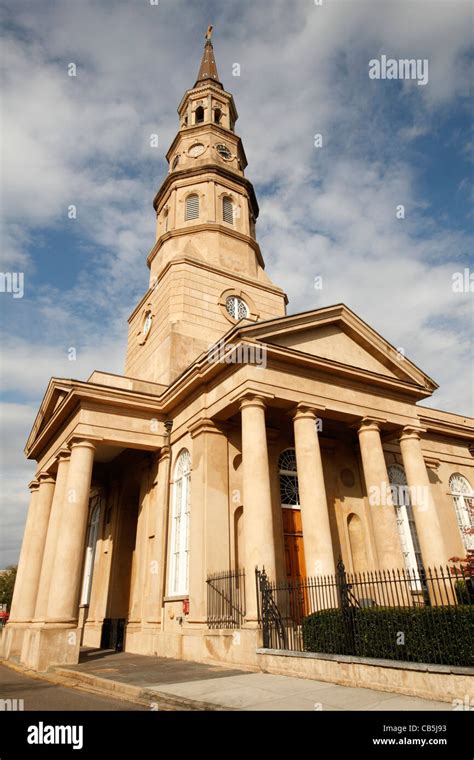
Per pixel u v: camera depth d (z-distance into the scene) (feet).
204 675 36.32
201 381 56.29
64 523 52.75
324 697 27.45
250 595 41.68
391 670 28.73
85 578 79.97
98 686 34.96
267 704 26.04
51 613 48.62
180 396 60.03
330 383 55.72
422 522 55.47
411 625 30.66
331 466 63.21
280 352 51.52
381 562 51.60
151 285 87.25
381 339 62.28
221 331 76.59
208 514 50.19
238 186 95.09
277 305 86.89
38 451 77.66
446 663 28.30
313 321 56.80
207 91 107.34
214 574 47.75
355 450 66.49
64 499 60.29
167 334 71.92
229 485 53.21
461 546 73.51
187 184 92.68
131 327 93.25
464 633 28.07
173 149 102.94
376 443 56.65
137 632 58.59
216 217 89.30
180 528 57.16
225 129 101.35
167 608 54.13
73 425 60.54
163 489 60.23
